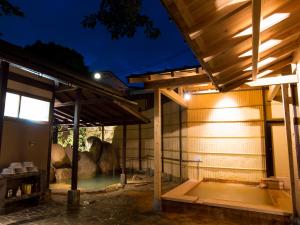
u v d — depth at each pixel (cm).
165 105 1229
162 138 1255
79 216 598
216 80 512
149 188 983
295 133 523
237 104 928
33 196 690
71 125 1255
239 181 889
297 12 341
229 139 929
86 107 984
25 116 746
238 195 712
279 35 403
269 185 809
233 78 534
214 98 966
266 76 590
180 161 1055
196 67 625
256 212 554
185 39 327
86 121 1151
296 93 542
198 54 371
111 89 833
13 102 709
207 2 271
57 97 902
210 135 960
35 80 775
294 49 473
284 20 354
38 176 726
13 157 700
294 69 535
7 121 689
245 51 413
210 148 955
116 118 1091
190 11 278
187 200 634
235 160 913
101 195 846
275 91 739
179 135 1069
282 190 781
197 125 986
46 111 817
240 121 919
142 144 1527
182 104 927
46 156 812
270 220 539
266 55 466
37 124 784
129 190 941
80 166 1396
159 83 693
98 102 830
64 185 1079
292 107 539
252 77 520
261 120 890
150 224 546
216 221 571
